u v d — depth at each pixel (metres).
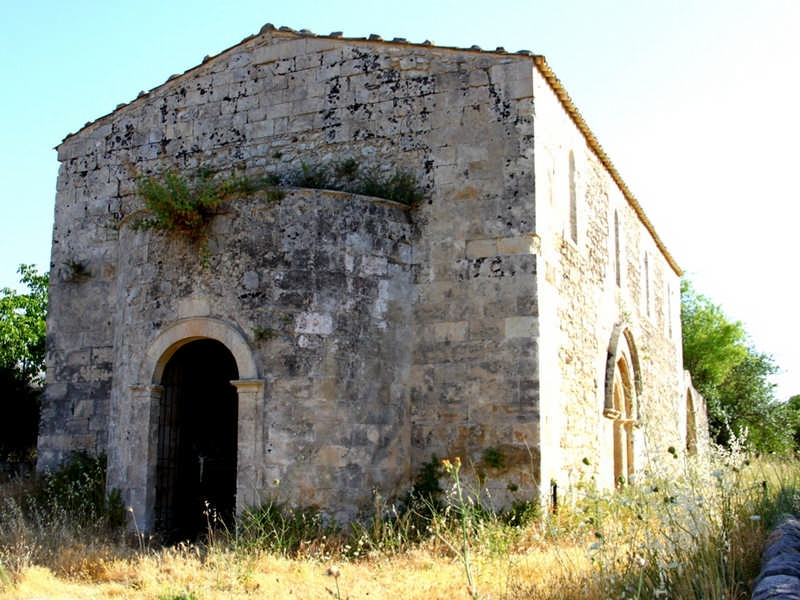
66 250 17.73
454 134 14.80
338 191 13.86
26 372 24.97
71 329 17.28
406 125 15.16
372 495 13.26
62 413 16.95
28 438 24.17
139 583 10.06
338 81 15.84
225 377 16.64
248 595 9.45
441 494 13.69
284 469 12.83
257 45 16.67
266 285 13.38
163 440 14.09
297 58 16.27
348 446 13.16
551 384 14.36
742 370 42.47
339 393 13.24
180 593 9.41
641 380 21.58
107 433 15.12
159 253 14.17
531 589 8.30
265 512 12.55
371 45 15.68
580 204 17.70
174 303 13.90
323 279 13.49
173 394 14.41
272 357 13.16
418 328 14.36
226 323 13.41
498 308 13.98
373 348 13.77
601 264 19.30
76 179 17.98
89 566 10.80
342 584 9.87
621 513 9.88
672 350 29.00
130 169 17.36
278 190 13.68
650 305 25.50
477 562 10.46
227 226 13.80
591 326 17.78
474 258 14.26
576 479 15.56
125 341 14.34
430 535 12.55
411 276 14.54
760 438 39.44
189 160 16.89
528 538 12.02
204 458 15.19
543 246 14.41
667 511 8.04
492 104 14.68
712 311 43.22
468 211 14.44
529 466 13.35
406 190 14.73
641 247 24.69
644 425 11.81
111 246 17.30
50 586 9.82
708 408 39.03
